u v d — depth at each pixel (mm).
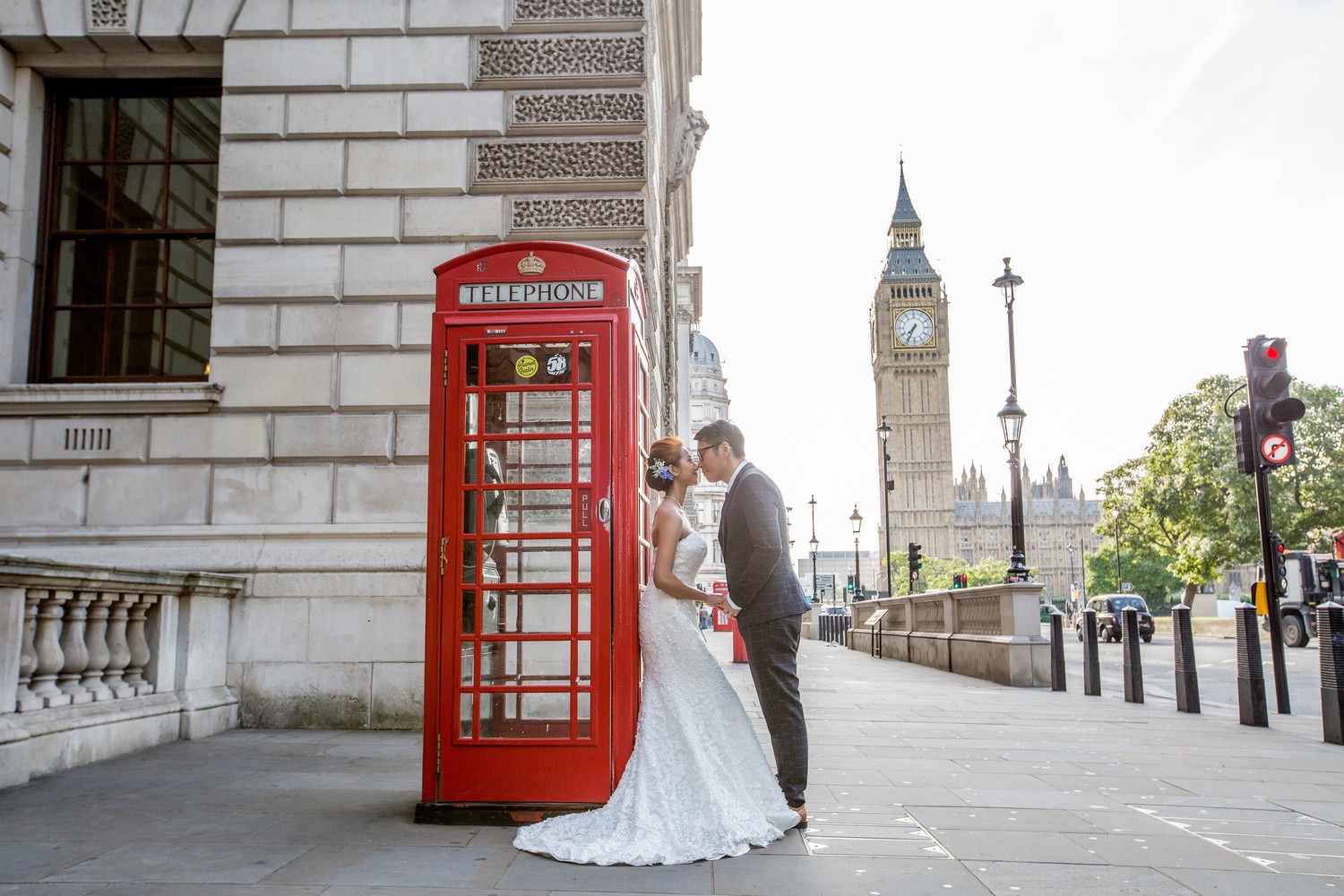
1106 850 4141
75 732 5969
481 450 4809
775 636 4535
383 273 8352
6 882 3559
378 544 7945
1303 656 24312
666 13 13531
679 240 25859
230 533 8008
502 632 4703
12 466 8227
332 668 7770
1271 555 9969
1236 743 7742
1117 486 59219
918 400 148375
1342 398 51094
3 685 5418
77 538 8039
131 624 6836
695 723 4410
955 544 145750
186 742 7004
